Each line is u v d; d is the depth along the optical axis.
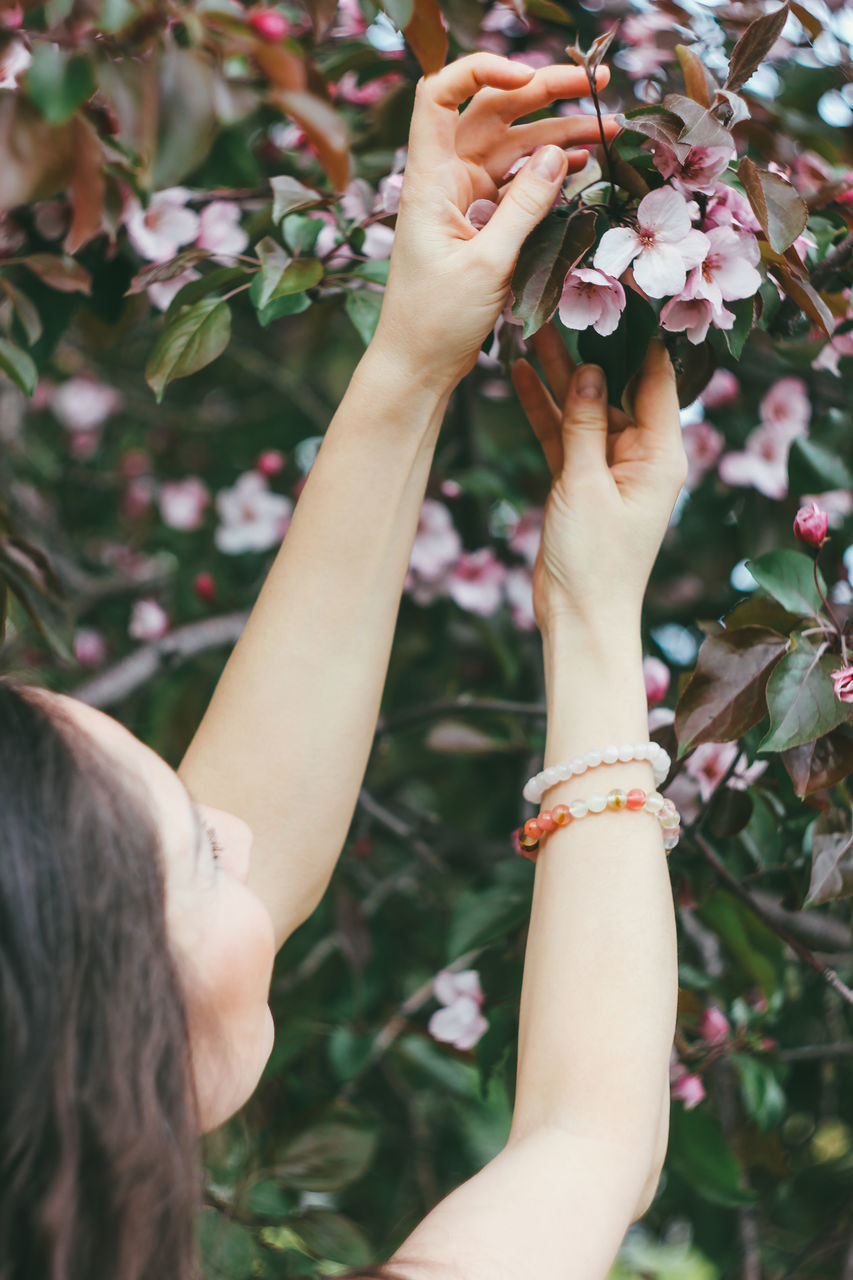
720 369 1.80
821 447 1.56
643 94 1.52
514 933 1.53
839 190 1.29
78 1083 0.91
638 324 1.12
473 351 1.11
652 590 2.04
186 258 1.38
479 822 2.40
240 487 2.24
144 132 1.09
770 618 1.24
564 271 1.09
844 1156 2.23
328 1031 1.80
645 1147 1.00
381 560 1.13
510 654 2.04
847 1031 2.10
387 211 1.34
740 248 1.12
